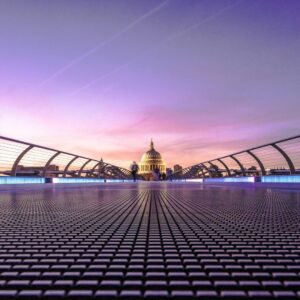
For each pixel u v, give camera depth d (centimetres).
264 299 157
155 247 280
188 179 4422
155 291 167
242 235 337
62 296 162
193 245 287
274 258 242
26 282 181
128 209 639
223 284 178
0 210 623
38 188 1755
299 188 1242
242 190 1529
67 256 248
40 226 409
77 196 1143
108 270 213
